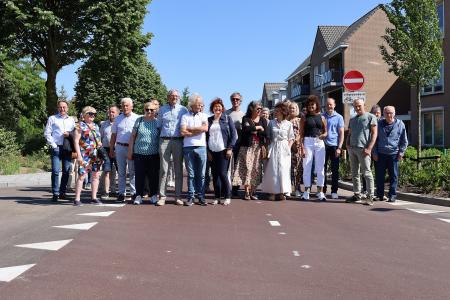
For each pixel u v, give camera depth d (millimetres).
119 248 5520
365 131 9203
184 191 11242
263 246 5676
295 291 4125
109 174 10234
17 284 4246
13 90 27734
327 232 6504
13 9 22891
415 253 5441
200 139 8734
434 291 4156
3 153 21531
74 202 8836
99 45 25188
